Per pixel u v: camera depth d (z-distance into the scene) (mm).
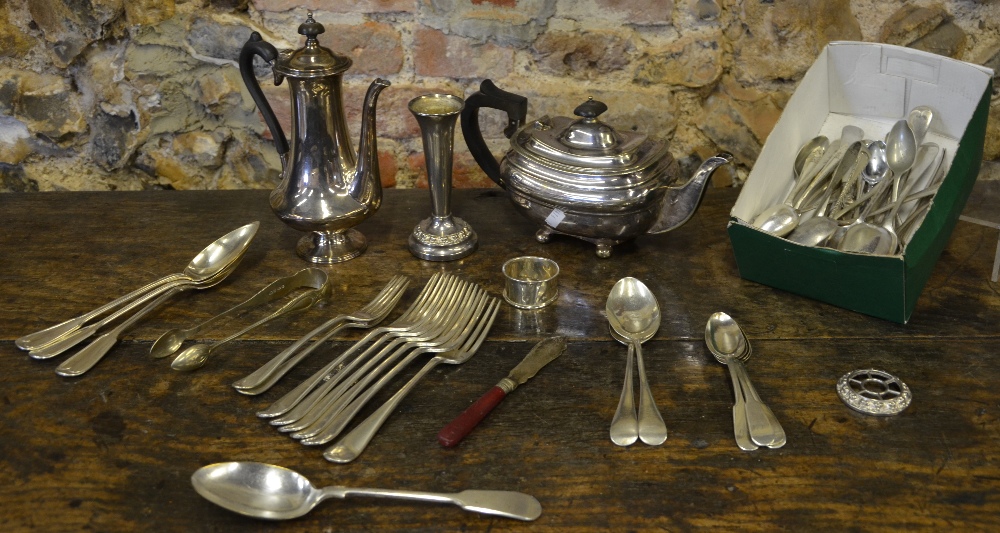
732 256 987
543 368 780
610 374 772
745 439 680
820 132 1049
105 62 1217
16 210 1098
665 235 1040
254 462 653
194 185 1296
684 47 1193
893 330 829
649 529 601
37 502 622
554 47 1196
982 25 1152
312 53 877
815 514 611
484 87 964
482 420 707
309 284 917
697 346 815
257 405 726
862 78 1003
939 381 750
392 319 862
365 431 685
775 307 875
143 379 758
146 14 1186
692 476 648
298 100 891
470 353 795
